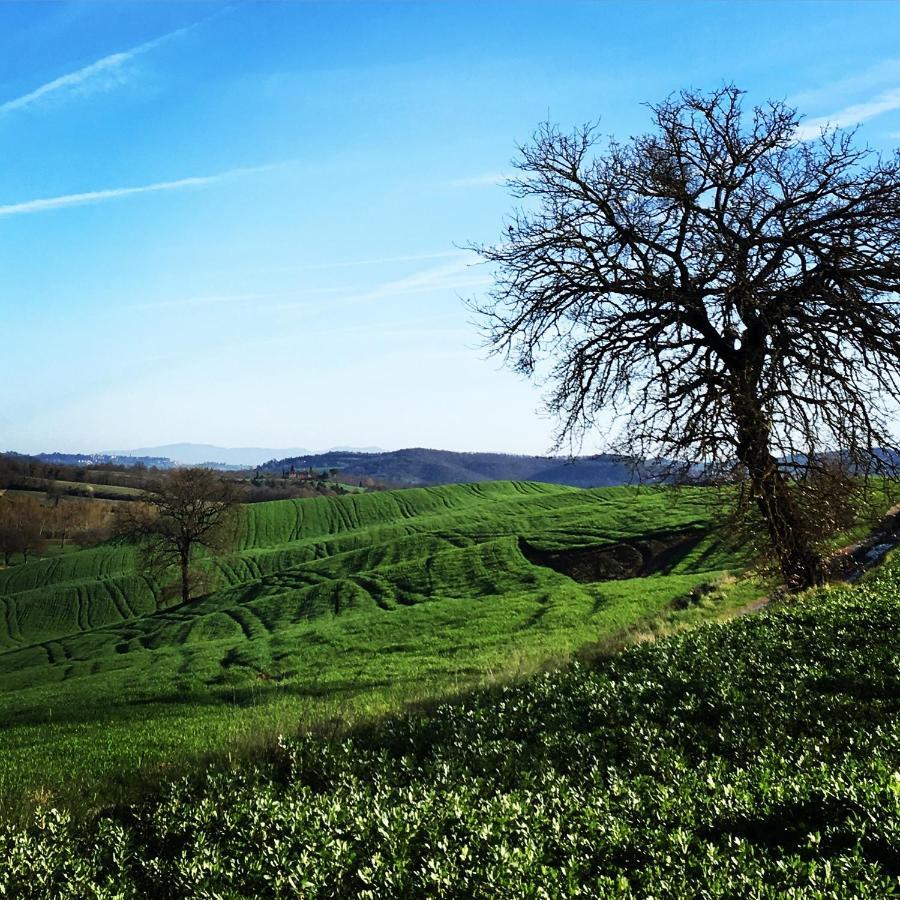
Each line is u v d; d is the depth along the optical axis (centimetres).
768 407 1955
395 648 4534
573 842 777
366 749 1292
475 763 1131
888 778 786
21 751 2016
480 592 6281
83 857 955
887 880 616
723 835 765
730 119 2120
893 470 1991
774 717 1130
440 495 15350
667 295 2038
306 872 798
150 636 7100
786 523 2131
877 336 1911
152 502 8856
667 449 2077
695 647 1655
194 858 880
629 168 2189
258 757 1306
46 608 10038
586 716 1315
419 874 758
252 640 5791
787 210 2055
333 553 10938
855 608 1683
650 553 6581
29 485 18775
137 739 2131
